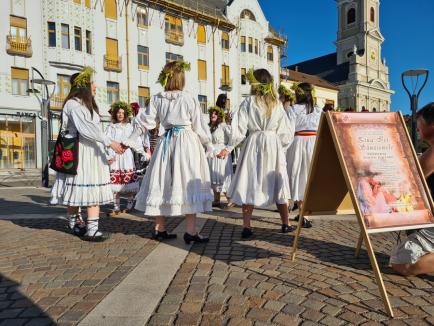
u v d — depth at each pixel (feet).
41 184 46.60
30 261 12.05
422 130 10.57
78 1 80.02
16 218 19.75
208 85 105.40
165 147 13.91
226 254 12.64
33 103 76.64
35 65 76.79
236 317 8.02
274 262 11.79
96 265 11.57
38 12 76.95
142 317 7.99
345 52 195.52
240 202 14.49
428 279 10.36
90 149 14.79
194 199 13.62
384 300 8.25
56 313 8.29
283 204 15.69
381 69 194.90
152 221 18.84
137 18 90.63
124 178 20.67
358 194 9.32
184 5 101.24
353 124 10.18
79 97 14.88
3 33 73.26
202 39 104.37
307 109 18.20
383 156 9.96
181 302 8.76
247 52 113.91
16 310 8.46
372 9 191.83
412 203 9.68
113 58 86.33
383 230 9.08
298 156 17.98
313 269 11.14
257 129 15.06
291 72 156.56
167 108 14.07
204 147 15.40
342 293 9.34
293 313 8.23
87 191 14.48
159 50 94.63
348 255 12.64
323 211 12.08
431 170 10.22
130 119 24.16
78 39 80.79
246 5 114.73
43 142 43.27
